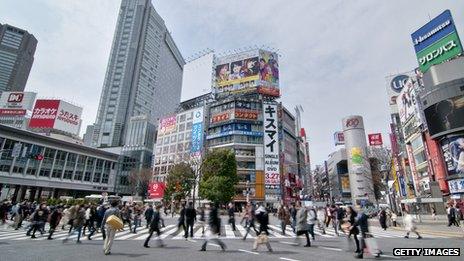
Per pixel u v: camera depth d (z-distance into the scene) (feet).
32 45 474.49
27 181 162.71
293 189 192.85
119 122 314.35
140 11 375.66
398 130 154.92
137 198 151.12
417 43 124.88
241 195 164.96
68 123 196.24
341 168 320.09
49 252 28.04
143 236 45.42
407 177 142.82
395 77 166.50
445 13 114.11
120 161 245.86
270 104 187.32
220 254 27.63
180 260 24.29
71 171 196.03
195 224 69.21
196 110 208.74
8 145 155.94
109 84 337.11
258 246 33.42
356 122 265.13
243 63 199.82
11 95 191.83
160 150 227.81
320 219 52.65
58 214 41.98
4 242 35.73
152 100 362.94
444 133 99.45
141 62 351.05
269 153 175.01
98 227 42.88
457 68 102.47
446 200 99.25
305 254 27.86
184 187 144.25
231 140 180.34
